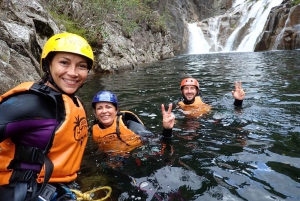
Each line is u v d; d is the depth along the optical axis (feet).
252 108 14.38
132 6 47.24
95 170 8.30
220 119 12.83
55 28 28.73
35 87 5.38
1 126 4.77
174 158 8.84
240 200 6.42
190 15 107.65
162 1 86.28
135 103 16.79
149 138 10.41
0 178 5.20
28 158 5.17
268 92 18.20
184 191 6.94
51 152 5.44
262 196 6.53
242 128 11.43
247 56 52.60
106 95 10.47
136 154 9.26
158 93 19.79
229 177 7.50
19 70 16.16
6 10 20.66
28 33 20.02
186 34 90.84
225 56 57.47
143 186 7.24
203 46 88.99
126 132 10.18
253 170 7.82
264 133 10.71
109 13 41.83
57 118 5.46
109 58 35.70
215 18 96.27
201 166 8.22
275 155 8.72
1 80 12.79
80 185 7.45
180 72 32.91
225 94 18.70
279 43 65.36
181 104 15.71
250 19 84.38
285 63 35.53
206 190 6.91
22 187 5.01
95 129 10.76
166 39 69.21
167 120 10.28
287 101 15.44
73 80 5.85
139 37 56.85
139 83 24.76
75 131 5.92
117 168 8.33
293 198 6.39
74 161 5.99
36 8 26.50
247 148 9.37
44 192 5.17
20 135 5.15
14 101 5.08
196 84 15.37
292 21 64.49
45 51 5.76
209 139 10.39
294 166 7.95
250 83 22.39
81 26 37.11
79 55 5.75
